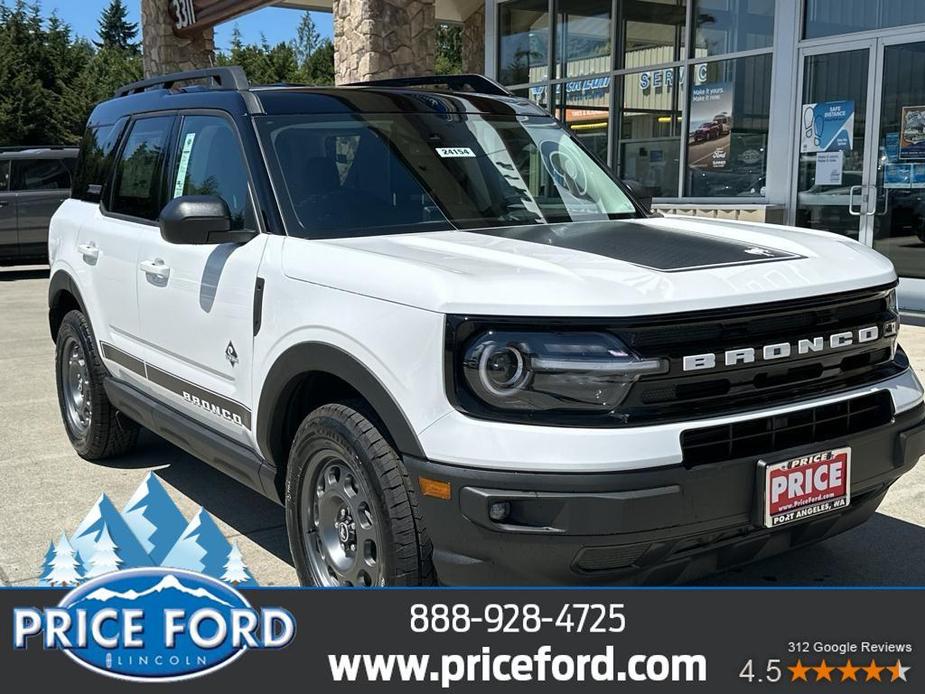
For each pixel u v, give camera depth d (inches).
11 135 1502.2
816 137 382.9
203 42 697.0
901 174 356.2
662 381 104.3
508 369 103.4
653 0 448.5
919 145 349.4
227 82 161.2
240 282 138.4
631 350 102.7
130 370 178.7
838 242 138.9
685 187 443.8
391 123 157.1
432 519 107.6
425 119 161.8
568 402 102.7
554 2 505.0
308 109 153.2
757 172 409.7
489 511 101.9
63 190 593.9
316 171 144.2
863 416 119.4
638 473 100.6
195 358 152.6
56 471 202.1
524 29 526.9
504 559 104.2
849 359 120.0
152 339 166.7
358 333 115.0
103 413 198.8
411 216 144.3
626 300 104.0
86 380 203.5
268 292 131.9
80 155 214.7
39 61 1571.1
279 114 150.6
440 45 1879.9
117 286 178.7
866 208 366.6
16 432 233.8
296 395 132.2
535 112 177.8
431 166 152.7
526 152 165.8
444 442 104.8
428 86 189.3
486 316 104.2
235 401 142.3
